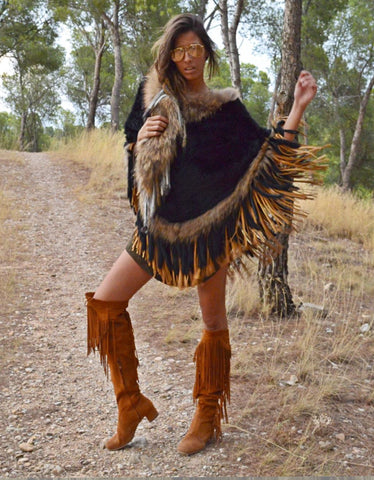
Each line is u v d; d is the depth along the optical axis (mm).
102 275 6160
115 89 19125
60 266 6367
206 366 2889
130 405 2830
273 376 3725
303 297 5684
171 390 3600
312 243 8156
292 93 4977
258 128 2525
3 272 5984
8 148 15578
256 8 18953
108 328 2699
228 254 2551
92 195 9445
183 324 4785
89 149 12625
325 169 2545
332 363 4059
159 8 16859
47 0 21578
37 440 3023
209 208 2521
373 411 3389
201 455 2854
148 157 2488
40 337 4516
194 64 2465
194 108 2480
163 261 2582
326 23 22891
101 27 20594
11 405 3418
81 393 3613
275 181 2527
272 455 2820
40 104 37125
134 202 2762
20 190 9680
